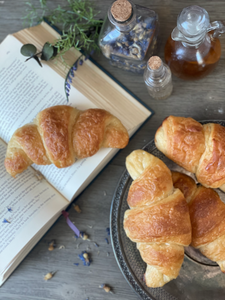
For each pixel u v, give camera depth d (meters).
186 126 0.34
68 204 0.42
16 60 0.40
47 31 0.42
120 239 0.38
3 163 0.41
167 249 0.34
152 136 0.41
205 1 0.40
